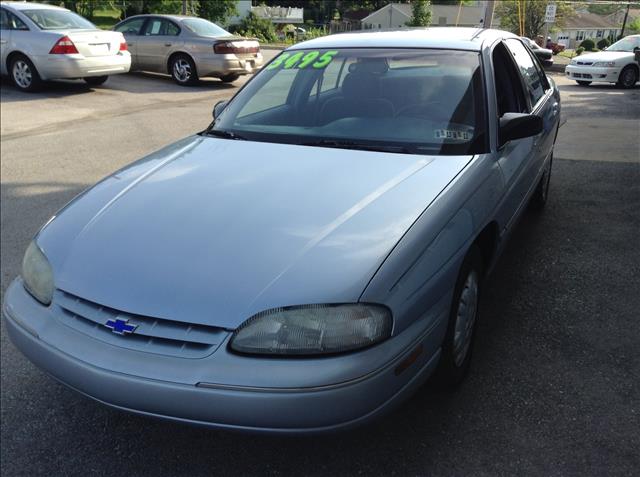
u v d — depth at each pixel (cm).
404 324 203
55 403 282
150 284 206
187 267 209
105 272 216
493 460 229
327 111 325
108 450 249
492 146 296
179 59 1297
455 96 312
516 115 310
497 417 251
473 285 268
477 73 319
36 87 1141
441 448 236
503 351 297
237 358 191
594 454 229
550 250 417
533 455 230
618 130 777
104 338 206
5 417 273
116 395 200
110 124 912
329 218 227
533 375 278
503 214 293
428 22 4519
